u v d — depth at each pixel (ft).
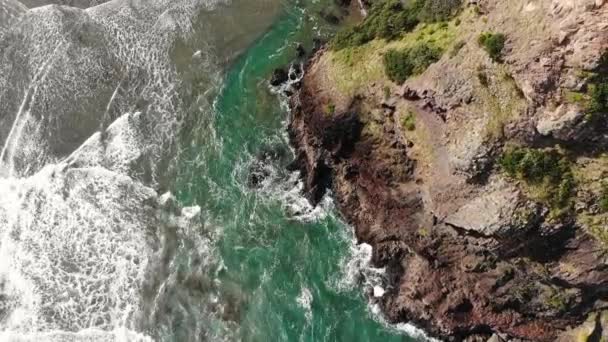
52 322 133.39
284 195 157.58
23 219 144.77
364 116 148.97
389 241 148.15
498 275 133.49
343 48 157.69
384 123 145.69
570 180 116.78
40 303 134.92
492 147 120.98
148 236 147.33
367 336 140.87
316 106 156.35
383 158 147.43
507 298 134.10
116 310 136.77
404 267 146.10
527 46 113.09
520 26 115.44
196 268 144.97
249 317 140.15
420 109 136.56
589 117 107.86
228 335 137.39
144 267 142.82
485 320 137.08
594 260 120.98
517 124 117.80
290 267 147.64
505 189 122.72
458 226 131.34
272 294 143.64
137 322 136.05
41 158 153.69
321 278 146.92
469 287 137.69
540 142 117.50
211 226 151.23
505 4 120.26
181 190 155.94
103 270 140.97
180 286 142.20
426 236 140.05
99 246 144.25
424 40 138.10
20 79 159.74
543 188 118.52
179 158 161.07
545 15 110.83
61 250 142.20
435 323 139.85
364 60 149.89
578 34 103.40
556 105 112.06
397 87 140.26
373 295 145.59
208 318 139.13
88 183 152.66
